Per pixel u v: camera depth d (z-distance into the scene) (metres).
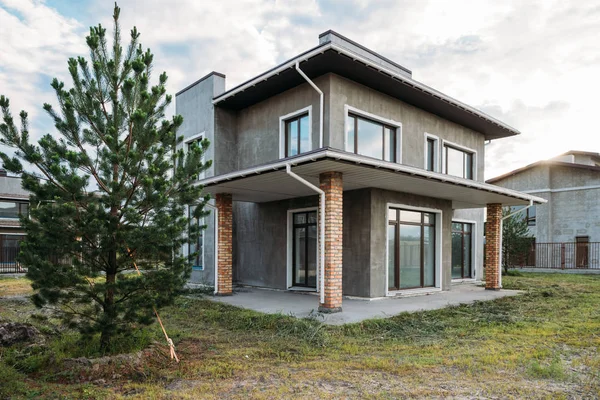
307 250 12.24
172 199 5.70
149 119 5.79
